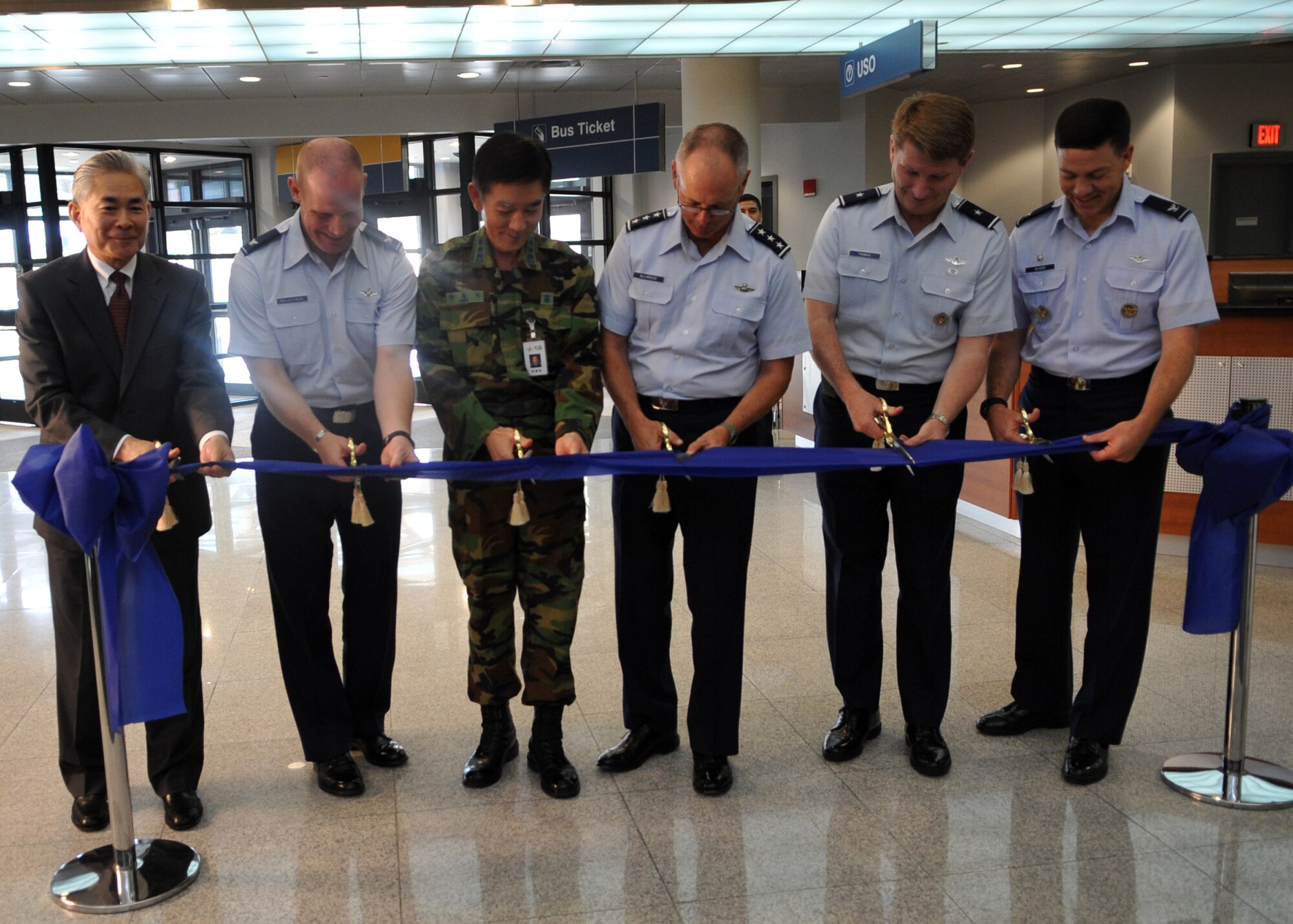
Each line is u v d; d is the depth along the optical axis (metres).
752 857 2.30
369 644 2.69
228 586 4.41
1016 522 5.03
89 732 2.43
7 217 11.09
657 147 9.25
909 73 6.29
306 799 2.59
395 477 2.29
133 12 6.04
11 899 2.20
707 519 2.52
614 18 6.98
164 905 2.16
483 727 2.69
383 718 2.84
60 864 2.33
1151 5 7.22
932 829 2.41
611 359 2.57
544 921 2.08
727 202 2.30
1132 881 2.19
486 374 2.47
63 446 2.11
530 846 2.35
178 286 2.42
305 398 2.51
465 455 2.44
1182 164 9.71
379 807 2.54
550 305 2.46
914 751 2.70
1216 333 4.66
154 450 2.12
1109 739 2.63
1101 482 2.59
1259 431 2.42
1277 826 2.40
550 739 2.62
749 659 3.51
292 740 2.94
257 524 5.52
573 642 3.66
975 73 9.87
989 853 2.30
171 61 7.77
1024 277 2.72
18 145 10.85
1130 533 2.58
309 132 10.73
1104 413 2.62
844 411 2.73
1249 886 2.17
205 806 2.56
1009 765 2.72
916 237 2.59
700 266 2.48
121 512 2.08
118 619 2.10
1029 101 11.33
